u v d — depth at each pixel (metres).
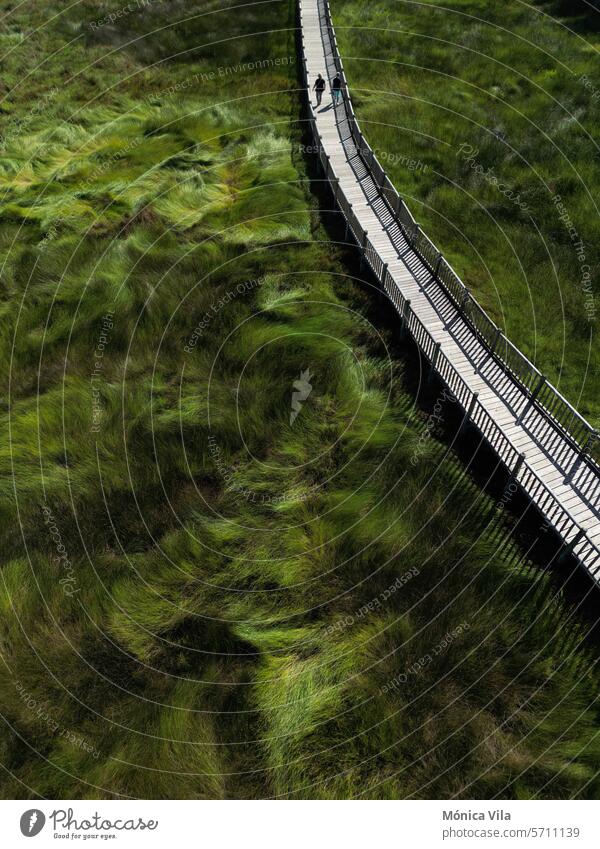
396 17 28.28
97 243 17.17
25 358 14.48
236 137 21.44
